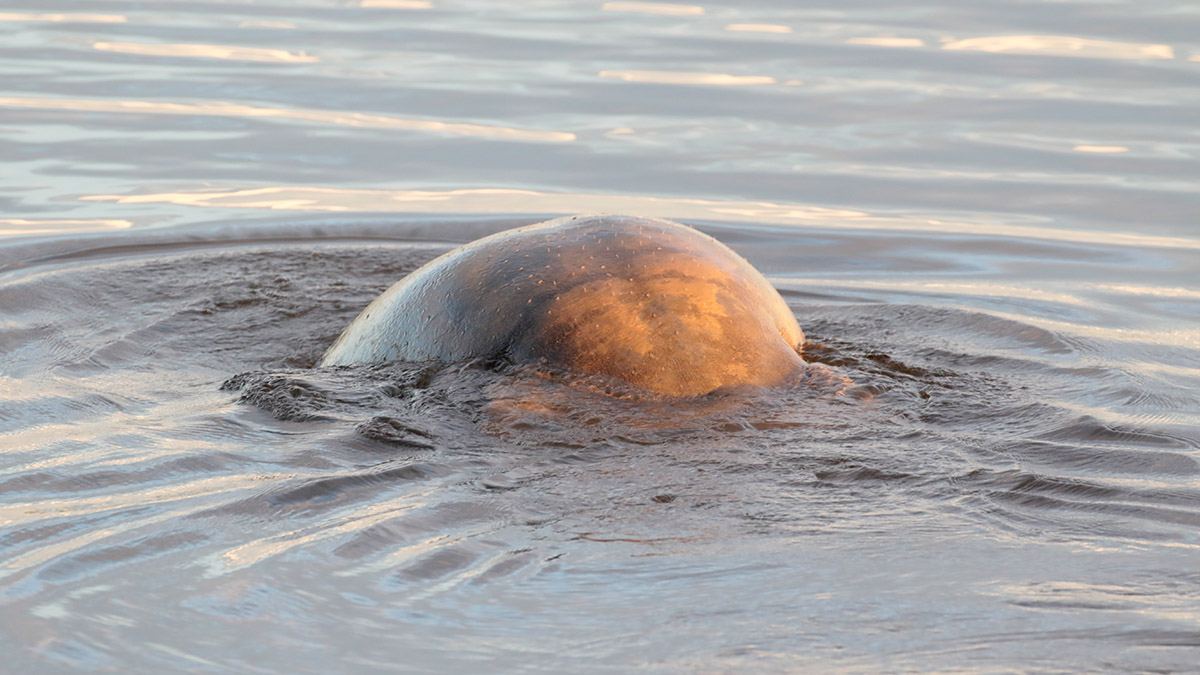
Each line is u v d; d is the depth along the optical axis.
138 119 38.16
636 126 38.44
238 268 27.20
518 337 18.36
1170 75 42.88
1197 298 24.73
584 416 16.61
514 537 12.77
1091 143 36.31
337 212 31.30
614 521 13.24
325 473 14.65
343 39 48.50
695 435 16.03
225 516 13.28
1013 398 18.22
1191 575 11.72
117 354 21.20
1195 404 18.12
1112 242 28.83
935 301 25.19
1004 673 9.93
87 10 52.50
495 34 49.72
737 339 18.27
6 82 41.28
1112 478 14.66
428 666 10.20
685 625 10.82
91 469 14.82
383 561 12.13
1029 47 47.09
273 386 18.20
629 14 53.88
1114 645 10.34
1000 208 31.55
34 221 29.72
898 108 39.88
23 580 11.68
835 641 10.50
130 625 10.84
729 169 34.53
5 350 21.27
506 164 35.03
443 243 29.38
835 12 53.94
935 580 11.66
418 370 18.50
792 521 13.22
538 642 10.56
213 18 51.59
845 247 28.95
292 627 10.83
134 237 28.98
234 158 35.16
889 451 15.52
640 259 19.17
